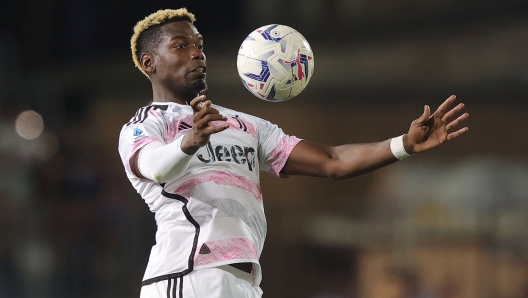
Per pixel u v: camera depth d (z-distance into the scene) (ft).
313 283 111.65
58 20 174.81
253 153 47.03
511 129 137.69
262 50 46.50
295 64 46.55
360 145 47.83
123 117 158.81
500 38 143.13
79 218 126.52
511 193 111.86
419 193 117.70
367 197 116.26
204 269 43.09
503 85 139.95
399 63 146.82
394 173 127.85
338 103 147.02
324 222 113.39
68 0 174.40
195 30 48.73
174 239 43.83
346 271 110.32
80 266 124.16
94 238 126.00
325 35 153.38
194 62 47.26
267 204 116.26
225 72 151.53
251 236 44.88
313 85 148.77
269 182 132.87
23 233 124.77
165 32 47.83
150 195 45.14
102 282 123.44
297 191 131.95
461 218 107.96
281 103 147.64
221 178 44.65
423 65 145.69
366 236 110.32
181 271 43.11
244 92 148.77
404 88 145.18
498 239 105.19
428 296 104.88
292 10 156.04
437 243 106.32
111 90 161.99
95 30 172.76
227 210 44.14
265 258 113.91
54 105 161.58
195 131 39.45
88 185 129.90
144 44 48.67
